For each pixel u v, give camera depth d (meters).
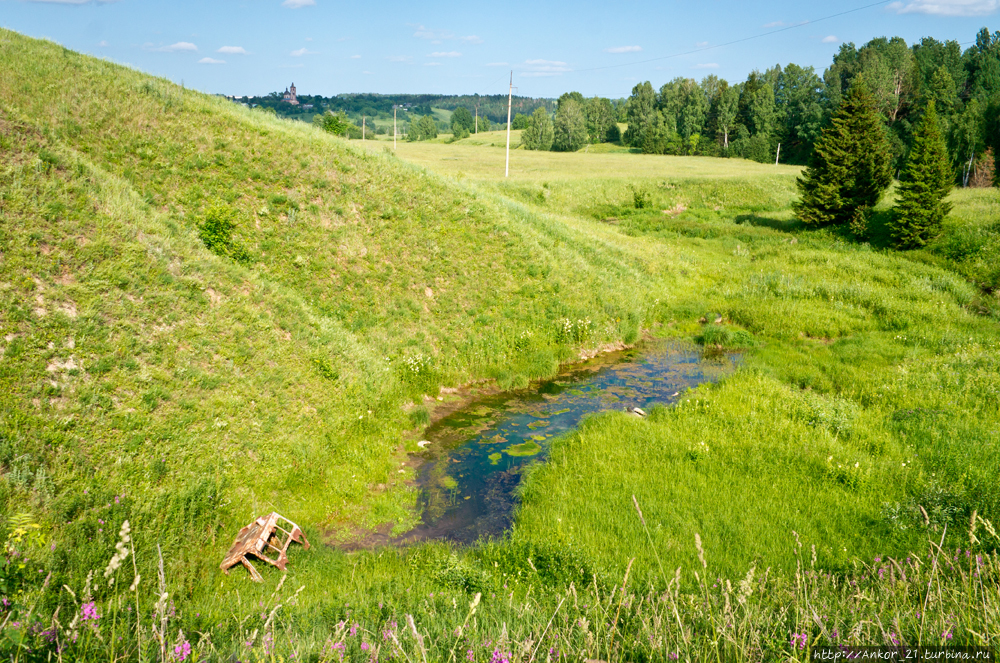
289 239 20.09
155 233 15.94
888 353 21.27
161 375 12.62
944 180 32.03
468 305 22.09
